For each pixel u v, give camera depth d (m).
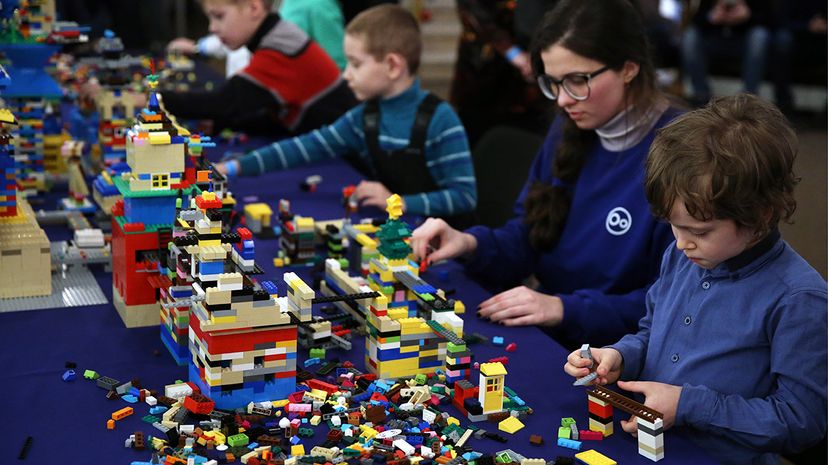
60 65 3.46
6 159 1.86
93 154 2.55
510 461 1.29
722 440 1.40
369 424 1.38
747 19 6.46
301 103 3.18
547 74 1.98
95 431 1.36
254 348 1.41
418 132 2.63
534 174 2.30
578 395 1.53
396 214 1.65
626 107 1.99
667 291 1.61
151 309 1.75
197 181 1.63
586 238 2.08
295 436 1.34
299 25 3.89
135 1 5.63
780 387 1.39
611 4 1.92
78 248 2.02
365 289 1.67
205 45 4.02
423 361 1.56
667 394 1.40
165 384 1.52
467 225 2.75
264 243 2.22
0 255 1.83
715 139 1.33
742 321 1.45
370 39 2.56
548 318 1.83
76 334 1.71
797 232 4.60
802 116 6.68
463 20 3.81
